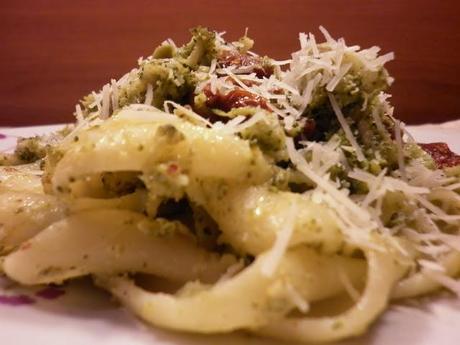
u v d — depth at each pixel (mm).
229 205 80
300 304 69
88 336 73
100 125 87
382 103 103
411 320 77
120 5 254
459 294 83
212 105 98
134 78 106
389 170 98
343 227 77
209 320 71
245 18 247
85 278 88
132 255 83
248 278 72
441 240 90
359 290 79
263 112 90
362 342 72
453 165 113
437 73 252
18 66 265
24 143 126
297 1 245
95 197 88
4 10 260
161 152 80
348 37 250
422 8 246
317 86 100
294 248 76
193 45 111
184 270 83
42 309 79
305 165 88
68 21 259
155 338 73
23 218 92
